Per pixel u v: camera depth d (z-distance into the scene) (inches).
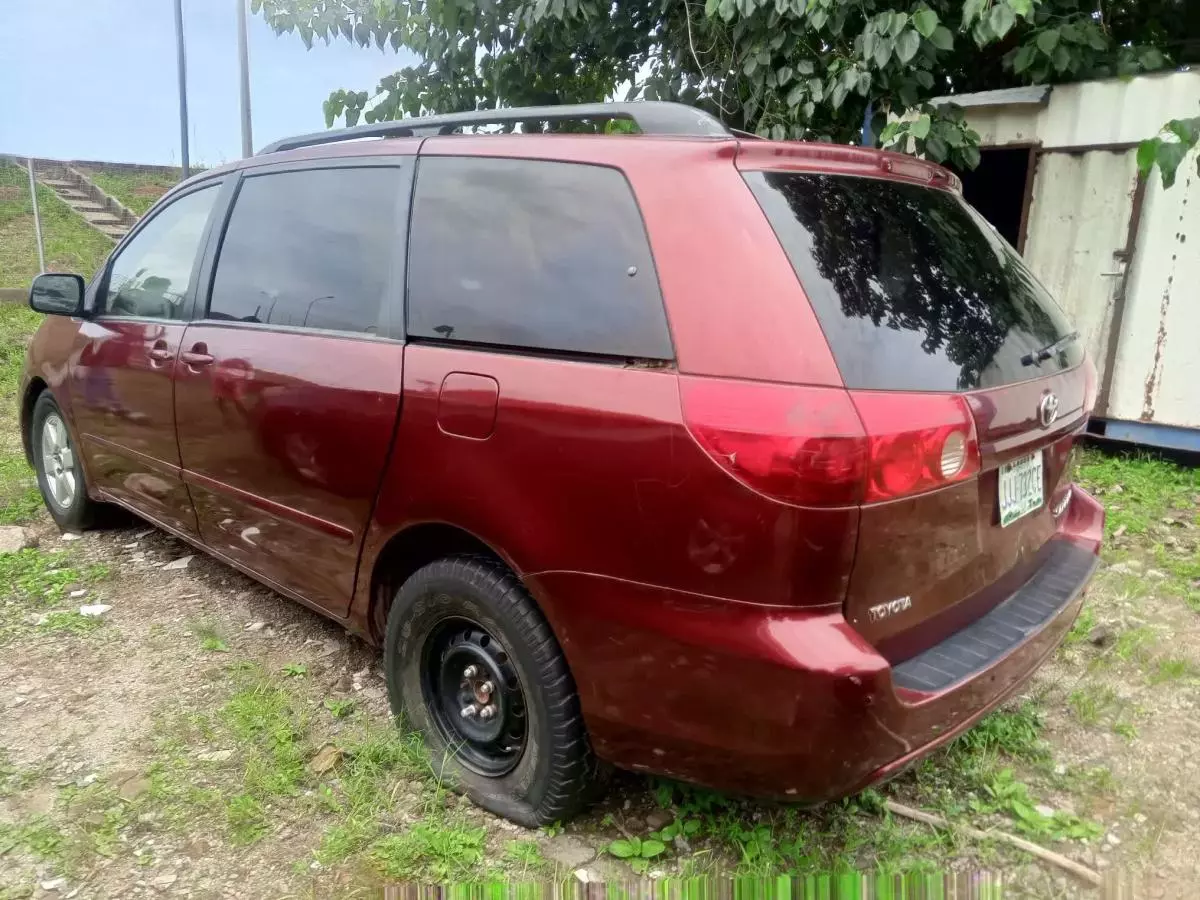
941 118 215.3
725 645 78.1
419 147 111.7
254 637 143.3
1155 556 177.0
